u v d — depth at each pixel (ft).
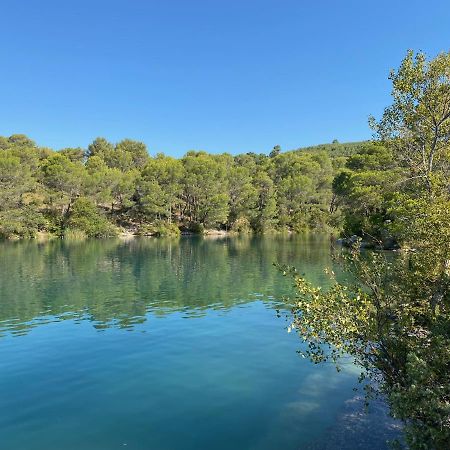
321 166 352.90
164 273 108.27
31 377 40.34
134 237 245.65
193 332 55.98
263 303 74.13
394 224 34.53
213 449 27.84
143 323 60.54
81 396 36.11
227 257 144.15
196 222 281.33
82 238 226.17
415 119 37.91
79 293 82.12
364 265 26.71
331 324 26.13
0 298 77.00
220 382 39.22
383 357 25.41
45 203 238.48
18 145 375.66
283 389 37.50
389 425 30.01
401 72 37.42
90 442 28.71
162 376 40.68
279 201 302.86
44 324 59.77
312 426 30.58
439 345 21.13
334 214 293.43
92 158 313.53
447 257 25.14
